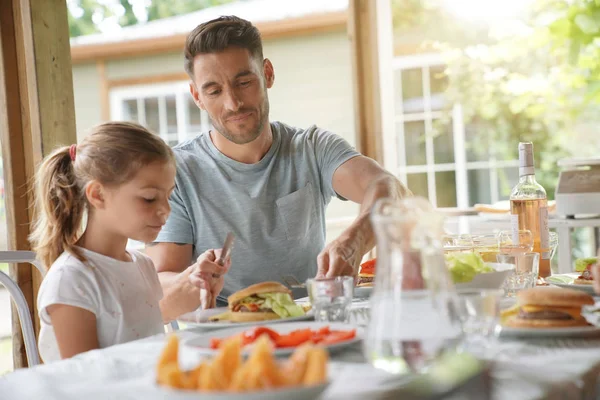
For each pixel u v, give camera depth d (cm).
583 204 310
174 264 217
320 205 228
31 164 279
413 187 664
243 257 218
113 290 155
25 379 100
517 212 195
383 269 90
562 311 117
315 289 132
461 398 75
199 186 220
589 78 561
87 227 162
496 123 658
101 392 90
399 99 654
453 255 156
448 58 637
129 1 1156
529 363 96
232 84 211
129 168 156
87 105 848
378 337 90
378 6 388
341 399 80
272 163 223
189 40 215
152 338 128
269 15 719
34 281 277
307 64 730
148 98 838
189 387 75
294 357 77
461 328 90
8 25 279
